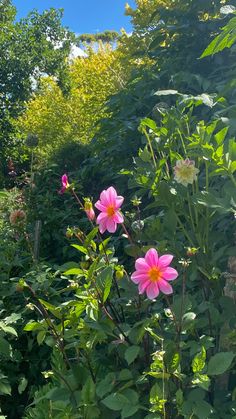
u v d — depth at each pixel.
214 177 2.96
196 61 4.80
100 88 17.44
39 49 20.34
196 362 2.04
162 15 5.24
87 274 2.38
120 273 2.47
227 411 2.25
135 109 4.88
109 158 5.30
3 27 20.05
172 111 2.90
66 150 7.53
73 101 17.94
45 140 16.88
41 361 3.80
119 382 2.27
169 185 2.77
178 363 2.09
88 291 2.36
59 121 17.09
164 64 4.96
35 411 2.63
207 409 2.04
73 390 2.42
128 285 2.52
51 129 17.05
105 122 5.21
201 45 4.93
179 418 2.15
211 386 2.33
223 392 2.35
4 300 3.89
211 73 4.47
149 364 2.32
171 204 2.73
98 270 2.53
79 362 2.58
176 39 5.17
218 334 2.49
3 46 19.92
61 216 5.71
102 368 2.51
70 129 16.20
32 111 19.28
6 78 19.86
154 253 2.08
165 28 5.12
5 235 4.59
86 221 5.57
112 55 18.33
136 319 2.58
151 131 2.89
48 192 5.94
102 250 2.55
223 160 2.45
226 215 2.79
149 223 2.84
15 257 4.33
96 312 2.33
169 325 2.33
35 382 3.76
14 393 3.76
